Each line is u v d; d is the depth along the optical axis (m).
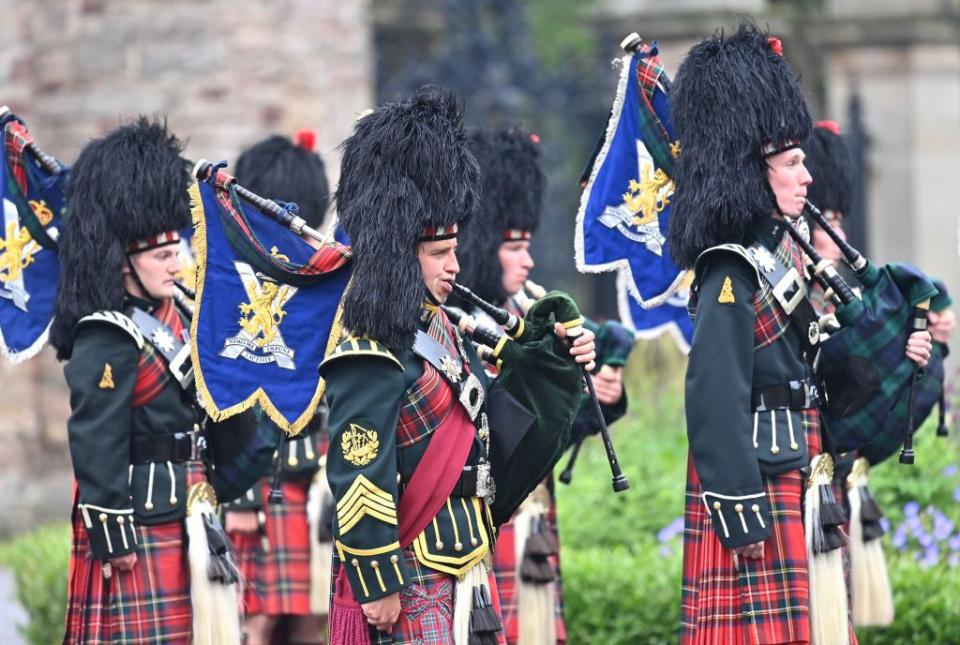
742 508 12.98
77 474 13.75
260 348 13.25
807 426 13.54
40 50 30.62
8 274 15.04
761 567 13.30
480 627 12.05
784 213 13.69
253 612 17.34
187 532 14.12
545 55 53.09
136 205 14.28
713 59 13.81
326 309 13.17
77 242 14.29
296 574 17.36
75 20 30.47
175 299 15.01
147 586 13.88
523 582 15.70
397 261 11.91
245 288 13.26
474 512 12.28
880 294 13.92
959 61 37.22
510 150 16.62
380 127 12.16
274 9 31.20
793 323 13.48
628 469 21.55
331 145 32.03
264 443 14.65
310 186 19.02
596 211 15.30
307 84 31.61
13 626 21.98
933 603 16.17
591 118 41.25
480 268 16.36
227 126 30.80
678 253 13.92
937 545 18.11
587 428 15.80
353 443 11.73
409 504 12.02
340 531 11.71
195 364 13.27
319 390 13.15
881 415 13.90
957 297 37.09
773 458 13.22
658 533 20.30
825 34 37.34
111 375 13.77
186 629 14.02
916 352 13.91
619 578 17.84
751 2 36.94
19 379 29.56
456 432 12.16
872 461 15.41
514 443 12.45
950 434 20.19
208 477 14.52
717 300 13.22
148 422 14.02
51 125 30.56
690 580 13.77
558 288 40.81
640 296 15.21
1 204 15.03
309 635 18.22
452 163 12.20
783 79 13.71
